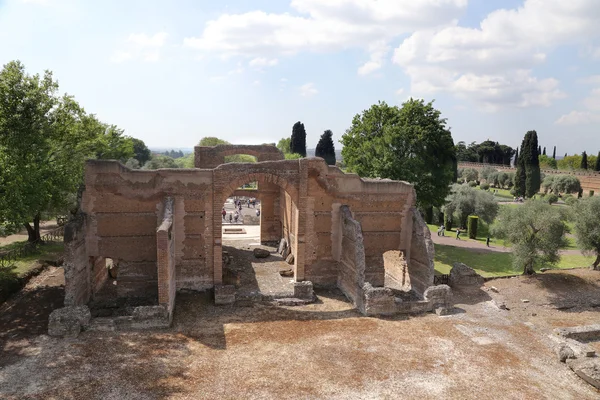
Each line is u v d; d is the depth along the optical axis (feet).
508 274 117.80
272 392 52.34
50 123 95.86
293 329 71.51
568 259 137.59
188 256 86.58
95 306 78.95
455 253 141.08
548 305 95.14
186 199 84.69
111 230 82.53
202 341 65.46
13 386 50.78
